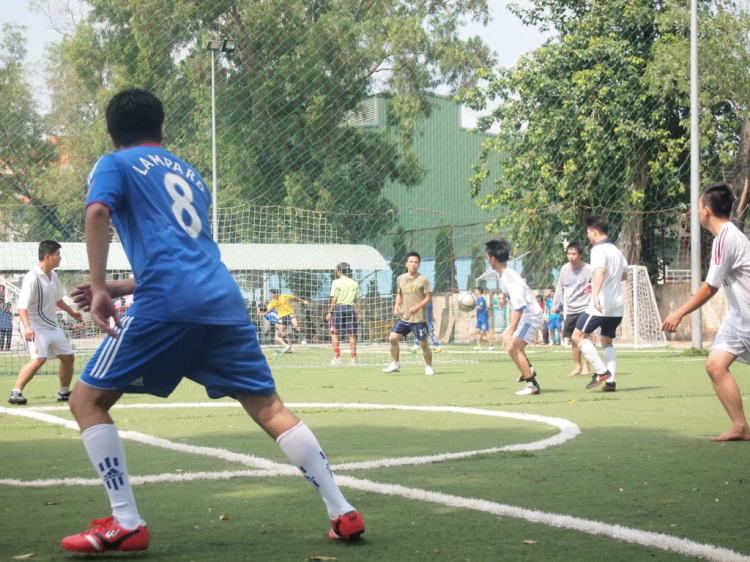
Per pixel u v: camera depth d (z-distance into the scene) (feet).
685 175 74.54
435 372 42.70
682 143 73.26
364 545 9.92
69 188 73.87
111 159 10.37
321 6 84.64
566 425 20.90
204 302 10.12
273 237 81.61
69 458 16.87
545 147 75.00
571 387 32.78
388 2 86.07
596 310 30.66
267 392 10.43
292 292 75.46
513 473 14.43
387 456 16.44
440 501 12.17
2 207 73.82
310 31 82.02
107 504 12.42
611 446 17.52
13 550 9.96
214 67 76.23
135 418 23.56
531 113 76.18
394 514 11.44
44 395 32.73
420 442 18.37
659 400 27.30
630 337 72.13
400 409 25.16
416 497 12.49
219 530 10.75
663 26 70.54
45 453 17.56
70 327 66.59
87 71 74.90
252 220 80.89
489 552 9.52
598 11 74.64
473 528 10.63
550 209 74.74
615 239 77.05
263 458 16.29
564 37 75.31
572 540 10.00
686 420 21.97
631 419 22.18
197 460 16.20
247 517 11.44
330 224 85.92
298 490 13.21
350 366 49.29
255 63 81.10
